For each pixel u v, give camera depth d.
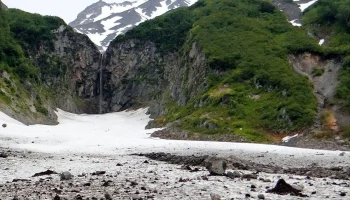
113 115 132.12
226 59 99.06
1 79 100.81
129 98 143.00
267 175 25.06
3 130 65.44
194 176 23.09
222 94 87.19
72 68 145.62
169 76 133.50
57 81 135.75
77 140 59.84
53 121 109.75
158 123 100.69
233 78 92.25
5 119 79.69
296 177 24.19
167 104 113.38
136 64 147.62
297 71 90.69
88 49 153.00
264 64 92.88
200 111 86.06
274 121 74.56
